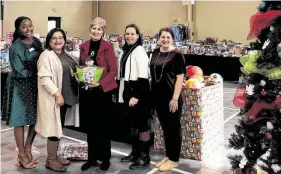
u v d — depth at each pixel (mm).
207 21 10711
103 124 3422
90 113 3359
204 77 4367
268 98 1966
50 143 3445
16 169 3549
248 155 2123
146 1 11883
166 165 3549
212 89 4000
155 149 4180
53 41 3289
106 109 3385
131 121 3529
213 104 4055
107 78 3262
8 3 9633
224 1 10320
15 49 3250
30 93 3363
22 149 3572
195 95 3723
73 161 3787
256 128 2078
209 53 9562
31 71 3330
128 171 3516
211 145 4047
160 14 11656
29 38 3373
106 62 3297
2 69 5605
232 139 2260
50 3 11188
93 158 3580
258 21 2006
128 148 4254
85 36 12602
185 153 3902
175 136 3484
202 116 3773
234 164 2234
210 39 10117
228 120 5594
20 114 3330
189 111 3793
